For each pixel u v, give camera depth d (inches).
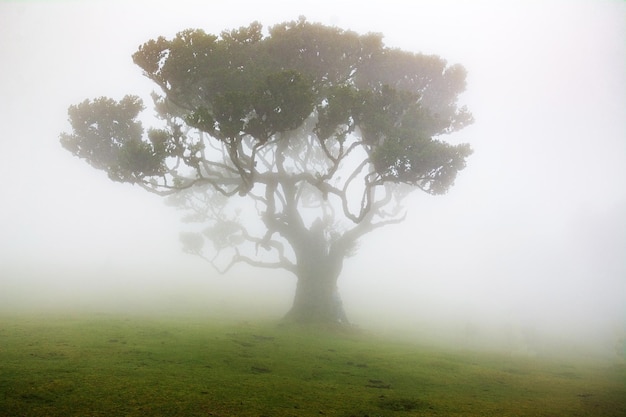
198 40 831.1
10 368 459.8
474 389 546.3
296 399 427.5
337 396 453.7
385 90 868.0
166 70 834.8
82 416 328.8
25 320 876.6
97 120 945.5
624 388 614.5
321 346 800.9
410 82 1043.3
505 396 516.1
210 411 363.6
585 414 445.4
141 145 800.9
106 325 852.6
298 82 784.9
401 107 890.1
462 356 833.5
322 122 844.0
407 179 880.3
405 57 1015.6
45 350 571.8
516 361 842.2
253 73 878.4
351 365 647.1
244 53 911.0
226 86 871.7
